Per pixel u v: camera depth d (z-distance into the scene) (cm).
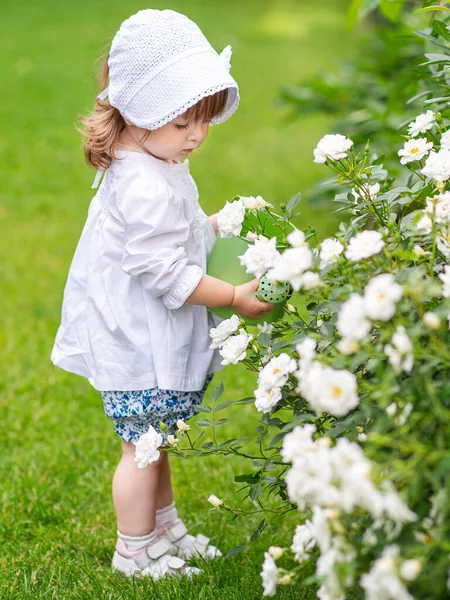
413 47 387
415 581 128
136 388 202
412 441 129
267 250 167
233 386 319
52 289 421
